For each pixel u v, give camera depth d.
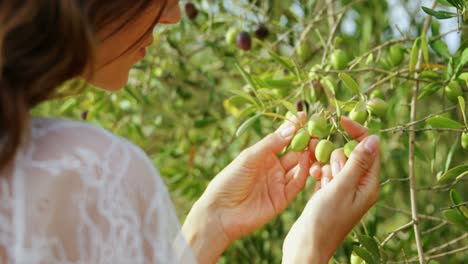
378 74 1.60
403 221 2.04
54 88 0.77
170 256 0.79
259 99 1.32
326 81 1.33
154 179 0.80
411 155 1.24
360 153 0.95
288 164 1.07
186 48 2.01
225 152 1.93
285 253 0.93
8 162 0.74
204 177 1.93
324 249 0.92
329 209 0.93
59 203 0.76
